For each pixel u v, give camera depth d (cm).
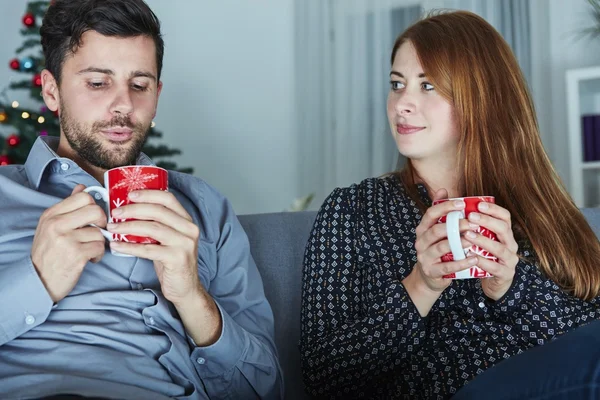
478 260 115
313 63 457
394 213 148
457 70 145
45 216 111
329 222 148
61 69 135
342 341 133
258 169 485
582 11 390
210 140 491
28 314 113
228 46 491
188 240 111
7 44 478
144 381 117
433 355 132
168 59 496
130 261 129
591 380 81
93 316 121
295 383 151
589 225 152
